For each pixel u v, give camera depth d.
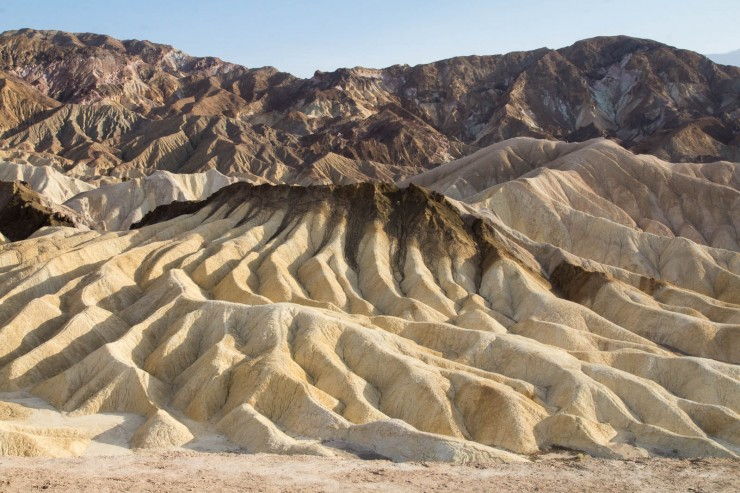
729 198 157.00
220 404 62.03
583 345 81.44
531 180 150.25
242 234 103.56
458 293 97.00
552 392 64.81
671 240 127.25
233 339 69.56
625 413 61.28
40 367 68.62
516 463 47.47
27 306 77.06
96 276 86.12
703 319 91.19
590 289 101.94
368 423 54.91
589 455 54.94
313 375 65.50
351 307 90.94
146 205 188.75
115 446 54.94
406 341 71.69
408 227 108.06
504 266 102.25
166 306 76.56
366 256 102.31
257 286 92.88
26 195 147.62
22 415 58.53
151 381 63.88
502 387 62.25
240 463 43.19
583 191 160.62
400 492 36.78
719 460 49.19
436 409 60.00
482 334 74.75
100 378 63.81
